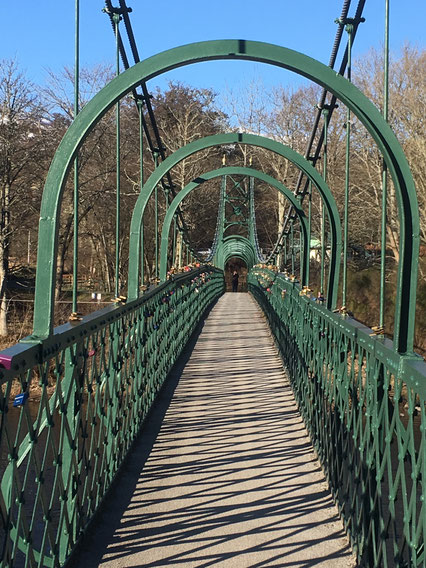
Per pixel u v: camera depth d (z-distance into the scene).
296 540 3.13
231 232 34.72
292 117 28.31
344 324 3.41
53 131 20.52
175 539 3.13
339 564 2.88
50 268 2.51
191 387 6.79
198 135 28.72
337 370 3.63
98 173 23.02
